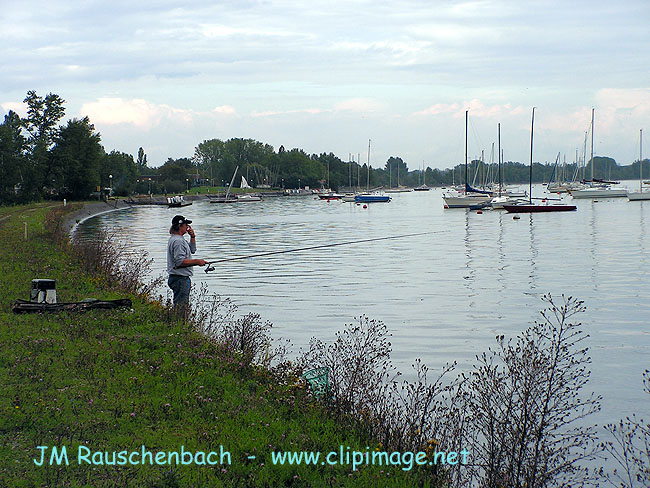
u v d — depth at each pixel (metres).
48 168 110.00
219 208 111.00
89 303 13.85
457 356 14.78
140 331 12.12
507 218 71.38
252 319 15.60
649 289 24.69
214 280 27.17
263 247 43.81
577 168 150.75
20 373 9.11
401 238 48.91
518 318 19.33
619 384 12.48
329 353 13.26
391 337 16.75
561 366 12.73
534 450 7.59
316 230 60.25
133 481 6.17
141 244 45.78
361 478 6.56
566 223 61.69
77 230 60.72
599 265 32.03
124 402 8.20
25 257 24.69
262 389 9.24
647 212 75.94
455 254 37.38
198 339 11.69
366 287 25.33
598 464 8.66
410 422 8.28
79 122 113.81
